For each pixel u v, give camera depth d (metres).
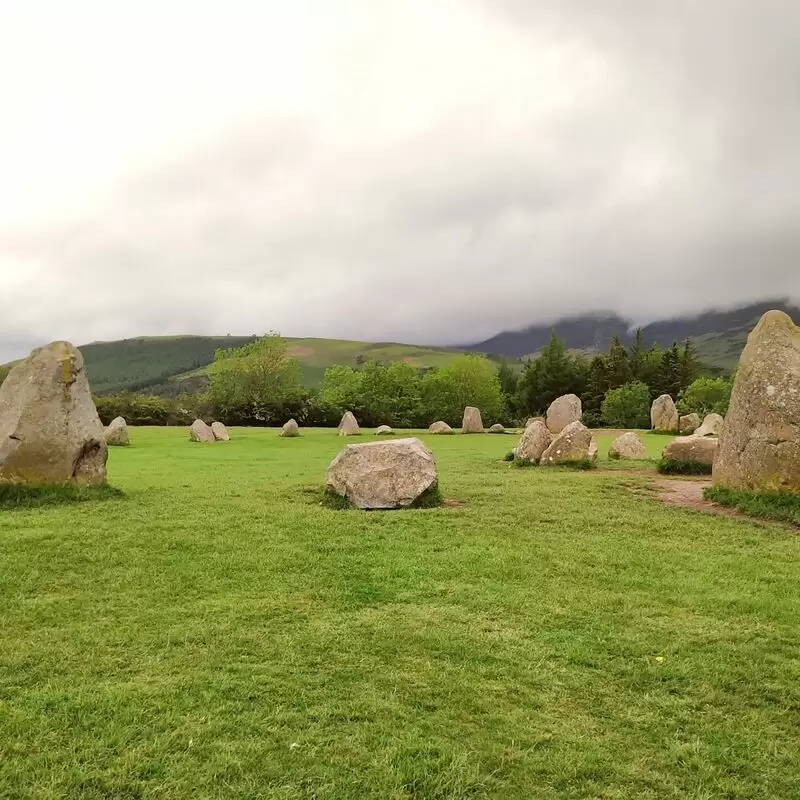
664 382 81.12
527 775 4.60
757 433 13.45
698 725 5.25
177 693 5.61
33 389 13.95
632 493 15.27
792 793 4.45
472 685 5.82
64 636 6.81
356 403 64.31
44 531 10.70
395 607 7.77
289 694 5.62
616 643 6.73
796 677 6.02
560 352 84.94
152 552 9.80
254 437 40.03
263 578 8.77
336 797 4.32
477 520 12.24
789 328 13.90
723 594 8.30
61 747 4.82
